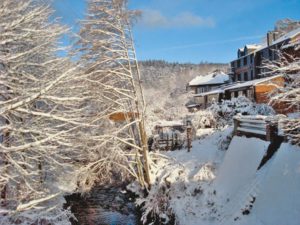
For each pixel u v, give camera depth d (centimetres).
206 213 1237
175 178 1614
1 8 712
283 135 1097
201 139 2314
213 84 6259
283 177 966
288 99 1059
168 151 2258
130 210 1728
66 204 1576
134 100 1880
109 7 1838
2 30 688
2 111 610
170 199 1504
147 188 1812
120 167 1944
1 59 697
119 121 2139
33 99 626
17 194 868
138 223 1539
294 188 898
